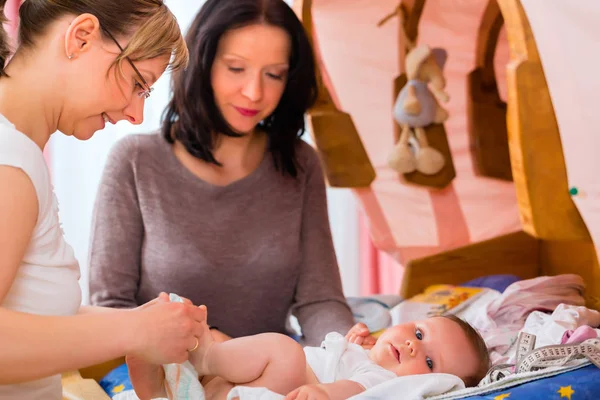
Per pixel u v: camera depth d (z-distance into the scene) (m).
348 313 1.64
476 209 2.05
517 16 1.25
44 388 0.91
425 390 1.04
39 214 0.80
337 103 1.97
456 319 1.33
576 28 1.20
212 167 1.64
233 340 1.09
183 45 0.90
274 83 1.57
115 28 0.82
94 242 1.60
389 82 1.95
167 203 1.60
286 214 1.67
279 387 1.05
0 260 0.73
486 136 1.97
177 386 1.00
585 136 1.23
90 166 2.54
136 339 0.80
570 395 1.02
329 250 1.72
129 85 0.85
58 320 0.76
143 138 1.65
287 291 1.67
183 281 1.58
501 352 1.41
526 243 2.05
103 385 1.42
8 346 0.72
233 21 1.49
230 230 1.61
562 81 1.23
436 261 1.99
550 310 1.57
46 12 0.82
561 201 1.28
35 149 0.79
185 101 1.56
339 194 2.88
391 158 1.96
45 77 0.82
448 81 1.97
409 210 2.05
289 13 1.55
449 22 1.90
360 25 1.89
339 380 1.11
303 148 1.76
